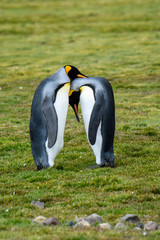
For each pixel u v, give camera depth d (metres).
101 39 53.41
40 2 83.62
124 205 11.28
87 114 13.52
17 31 59.94
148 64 39.03
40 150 13.92
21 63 42.06
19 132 20.73
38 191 12.86
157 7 72.50
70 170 15.11
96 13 70.88
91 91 13.55
